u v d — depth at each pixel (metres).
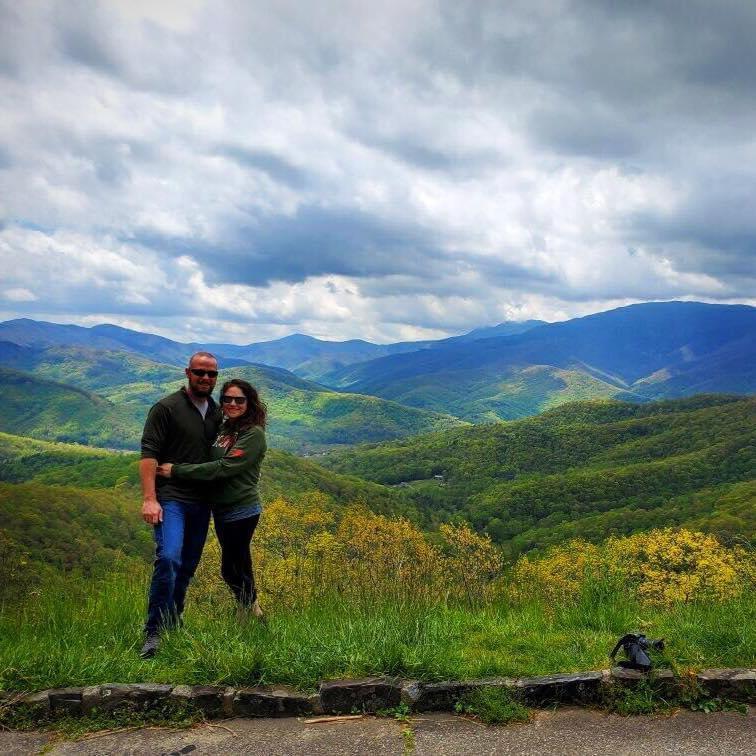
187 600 5.62
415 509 123.50
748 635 4.04
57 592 5.30
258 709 3.38
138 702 3.38
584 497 130.50
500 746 2.96
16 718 3.34
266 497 60.72
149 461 4.51
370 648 3.84
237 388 4.65
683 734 3.03
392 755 2.91
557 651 4.09
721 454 144.12
